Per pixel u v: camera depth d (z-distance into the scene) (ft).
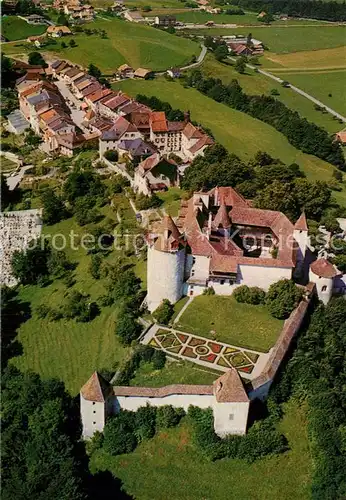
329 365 527.40
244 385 471.21
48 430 471.21
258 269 582.76
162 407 480.23
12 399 516.32
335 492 439.22
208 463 460.55
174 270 568.00
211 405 475.72
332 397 489.67
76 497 422.41
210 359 518.78
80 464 463.42
